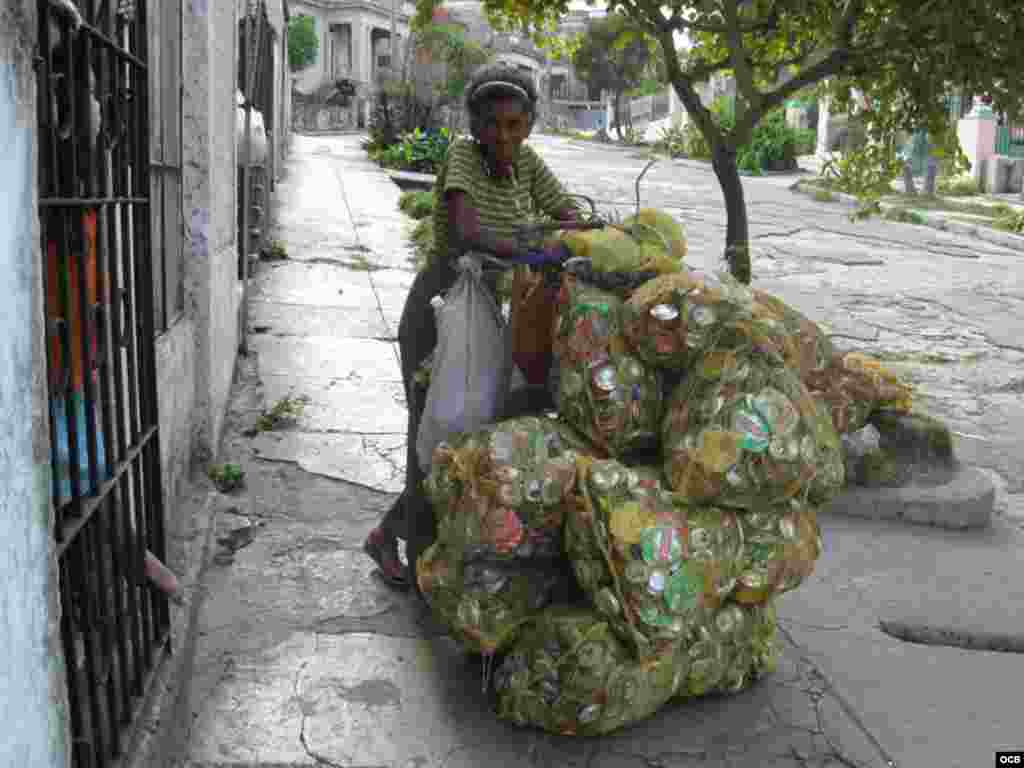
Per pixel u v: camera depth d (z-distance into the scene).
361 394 5.97
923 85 4.41
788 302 10.38
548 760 2.76
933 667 3.43
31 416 1.57
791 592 3.96
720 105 25.42
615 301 2.85
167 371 3.74
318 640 3.30
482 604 2.81
